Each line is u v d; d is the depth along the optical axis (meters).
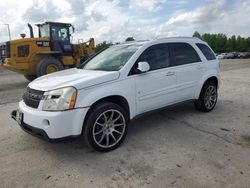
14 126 5.47
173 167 3.55
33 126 3.83
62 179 3.36
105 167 3.62
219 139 4.46
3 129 5.29
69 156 4.00
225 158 3.75
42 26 13.11
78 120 3.78
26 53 11.77
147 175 3.37
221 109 6.34
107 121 4.11
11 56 11.41
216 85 6.25
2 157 4.00
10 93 9.61
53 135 3.66
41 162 3.83
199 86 5.73
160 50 5.03
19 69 11.68
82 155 4.02
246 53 52.94
